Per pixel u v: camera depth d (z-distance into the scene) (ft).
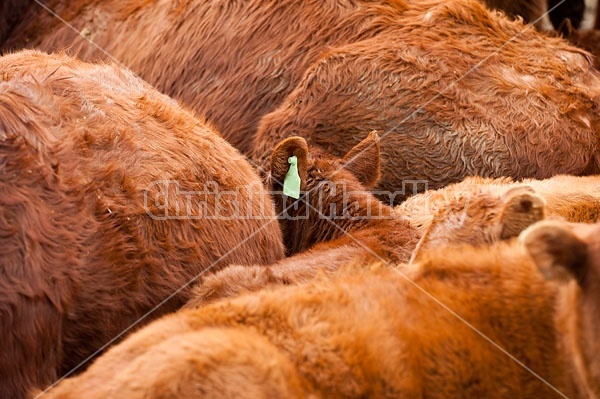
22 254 16.78
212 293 18.61
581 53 31.14
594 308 12.67
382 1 31.12
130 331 18.48
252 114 30.83
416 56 29.04
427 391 13.19
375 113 28.37
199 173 20.95
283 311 13.55
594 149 29.17
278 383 12.21
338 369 12.75
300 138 23.73
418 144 28.22
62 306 17.28
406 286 14.37
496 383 13.44
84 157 18.40
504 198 17.90
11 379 16.70
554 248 12.75
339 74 28.76
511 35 31.01
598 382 12.62
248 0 31.78
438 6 30.66
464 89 28.71
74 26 34.47
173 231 19.49
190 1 32.55
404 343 13.30
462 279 14.51
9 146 17.29
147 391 12.15
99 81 21.25
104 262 17.89
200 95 31.50
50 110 18.71
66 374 17.69
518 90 28.96
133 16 33.58
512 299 14.06
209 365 12.20
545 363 13.67
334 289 14.16
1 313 16.49
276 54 30.89
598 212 22.91
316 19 30.94
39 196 17.28
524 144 28.37
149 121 20.74
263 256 22.38
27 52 23.32
